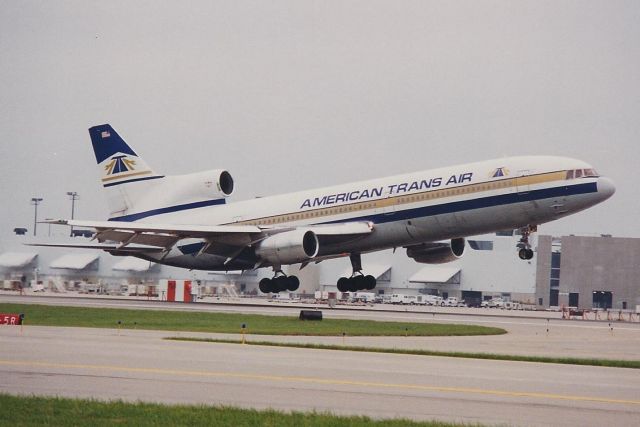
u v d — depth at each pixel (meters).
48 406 48.88
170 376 60.94
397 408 51.31
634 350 93.25
